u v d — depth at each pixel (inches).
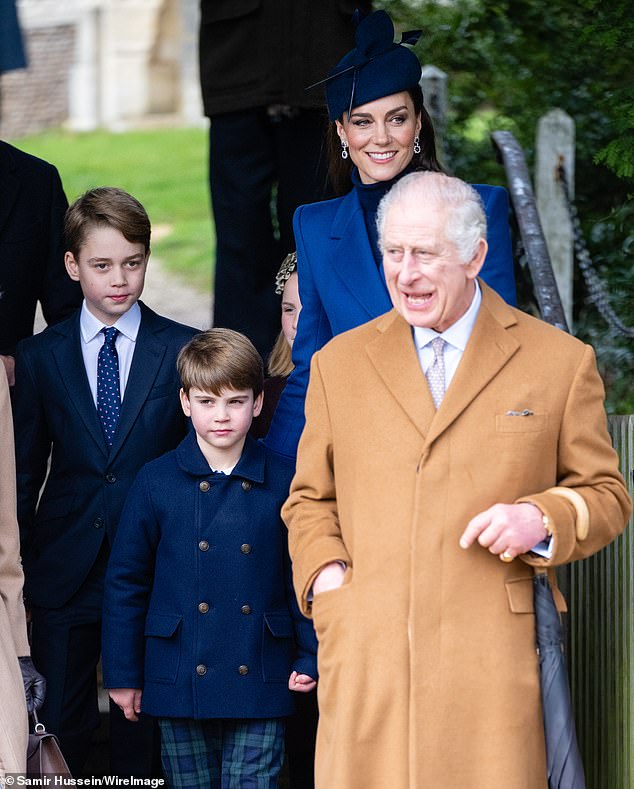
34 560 638.5
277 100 866.8
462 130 1131.3
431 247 470.9
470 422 484.1
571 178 992.2
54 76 3181.6
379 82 571.5
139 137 3075.8
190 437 606.2
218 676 579.5
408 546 481.1
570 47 1046.4
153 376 638.5
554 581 509.4
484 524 463.5
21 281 710.5
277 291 717.3
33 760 557.3
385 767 480.1
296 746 653.3
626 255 983.6
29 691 569.3
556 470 497.7
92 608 628.1
